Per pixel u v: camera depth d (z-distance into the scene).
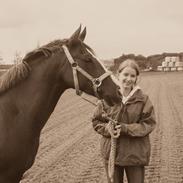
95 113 3.62
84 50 3.33
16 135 3.31
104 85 3.33
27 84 3.37
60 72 3.36
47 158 6.43
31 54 3.39
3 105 3.35
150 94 17.83
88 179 5.38
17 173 3.36
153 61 56.12
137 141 3.53
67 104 14.44
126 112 3.53
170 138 8.10
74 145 7.43
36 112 3.37
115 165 3.58
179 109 12.68
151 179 5.40
